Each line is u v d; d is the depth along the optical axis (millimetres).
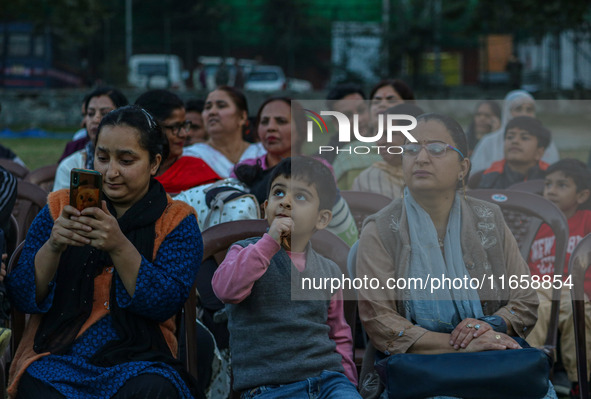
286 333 2711
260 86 24453
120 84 22875
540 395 2535
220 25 27359
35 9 20031
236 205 3408
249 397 2717
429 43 23359
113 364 2537
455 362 2537
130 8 26375
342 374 2729
